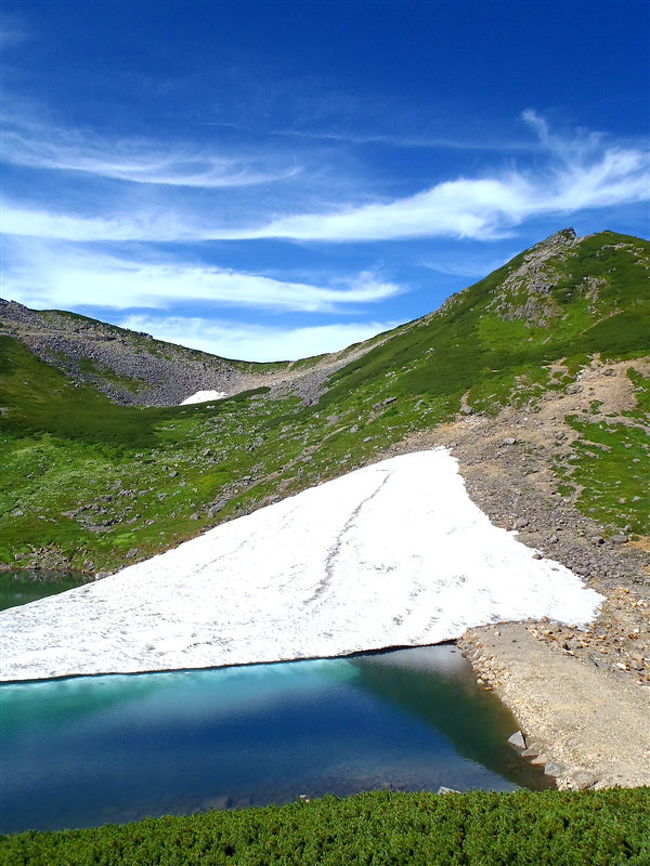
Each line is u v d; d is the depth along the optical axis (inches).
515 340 4237.2
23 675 1142.3
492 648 1248.8
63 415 5108.3
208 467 3582.7
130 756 872.9
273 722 976.9
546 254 5280.5
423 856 575.2
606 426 2593.5
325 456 3139.8
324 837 605.3
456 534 1889.8
